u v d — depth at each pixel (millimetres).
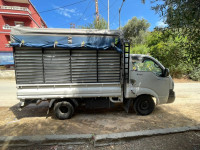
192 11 1815
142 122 3459
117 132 2936
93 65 3537
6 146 2426
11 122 3467
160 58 10781
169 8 2053
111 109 4547
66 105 3613
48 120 3625
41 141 2488
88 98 3818
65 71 3465
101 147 2438
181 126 3201
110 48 3463
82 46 3277
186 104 4980
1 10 14945
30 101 3541
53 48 3359
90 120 3631
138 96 3898
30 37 3186
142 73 3746
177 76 11055
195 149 2342
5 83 9828
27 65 3314
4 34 15234
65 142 2541
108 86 3637
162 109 4469
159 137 2699
